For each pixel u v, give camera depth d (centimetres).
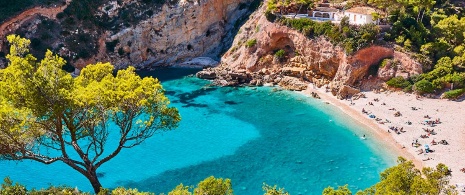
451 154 6950
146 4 13425
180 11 13400
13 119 3844
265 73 11650
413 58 9794
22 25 11894
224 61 12888
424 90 9362
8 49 11662
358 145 7612
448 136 7600
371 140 7775
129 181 6438
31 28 11944
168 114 4722
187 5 13400
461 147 7175
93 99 4147
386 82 9881
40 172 6625
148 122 4475
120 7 13275
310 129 8425
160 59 13575
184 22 13475
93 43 12644
